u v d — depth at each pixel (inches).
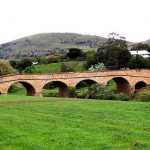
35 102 2052.2
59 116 1355.8
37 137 941.8
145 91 3816.4
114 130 1031.6
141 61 5187.0
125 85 4224.9
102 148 823.1
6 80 3499.0
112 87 4456.2
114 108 1619.1
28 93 3754.9
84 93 3528.5
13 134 983.6
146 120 1227.9
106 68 5344.5
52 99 2325.3
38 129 1050.1
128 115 1365.7
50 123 1166.3
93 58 5748.0
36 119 1266.0
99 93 3134.8
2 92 3479.3
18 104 1897.1
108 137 931.3
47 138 927.7
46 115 1380.4
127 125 1120.8
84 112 1469.0
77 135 960.3
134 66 5162.4
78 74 3885.3
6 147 841.5
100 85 3277.6
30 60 6643.7
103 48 5649.6
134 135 956.0
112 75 4079.7
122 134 969.5
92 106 1727.4
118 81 4232.3
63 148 824.3
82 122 1183.6
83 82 4987.7
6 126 1109.7
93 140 898.7
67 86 3818.9
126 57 5433.1
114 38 5639.8
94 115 1370.6
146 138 920.9
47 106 1739.7
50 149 815.7
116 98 3058.6
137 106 1705.2
